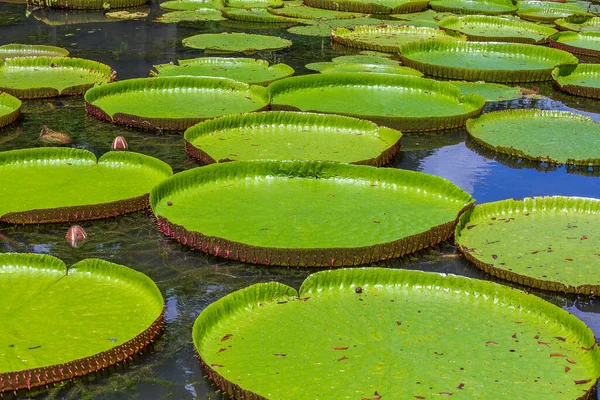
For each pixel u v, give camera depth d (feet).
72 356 11.95
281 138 22.15
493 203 17.38
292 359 11.80
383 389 11.10
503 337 12.51
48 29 36.55
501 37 36.88
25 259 14.56
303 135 22.44
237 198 17.83
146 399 11.57
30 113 24.80
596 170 21.34
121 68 30.30
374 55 33.60
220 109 24.73
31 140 22.26
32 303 13.38
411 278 13.93
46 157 19.76
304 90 27.40
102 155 19.75
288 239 15.99
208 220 16.71
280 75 29.19
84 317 13.03
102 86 25.50
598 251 15.75
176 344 12.94
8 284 13.96
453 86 26.89
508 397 10.97
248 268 15.44
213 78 26.63
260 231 16.29
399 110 25.45
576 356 12.04
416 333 12.56
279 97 26.50
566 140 23.13
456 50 34.65
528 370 11.62
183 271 15.29
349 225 16.65
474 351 12.09
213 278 15.07
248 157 20.53
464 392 11.05
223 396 11.59
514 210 17.46
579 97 28.84
